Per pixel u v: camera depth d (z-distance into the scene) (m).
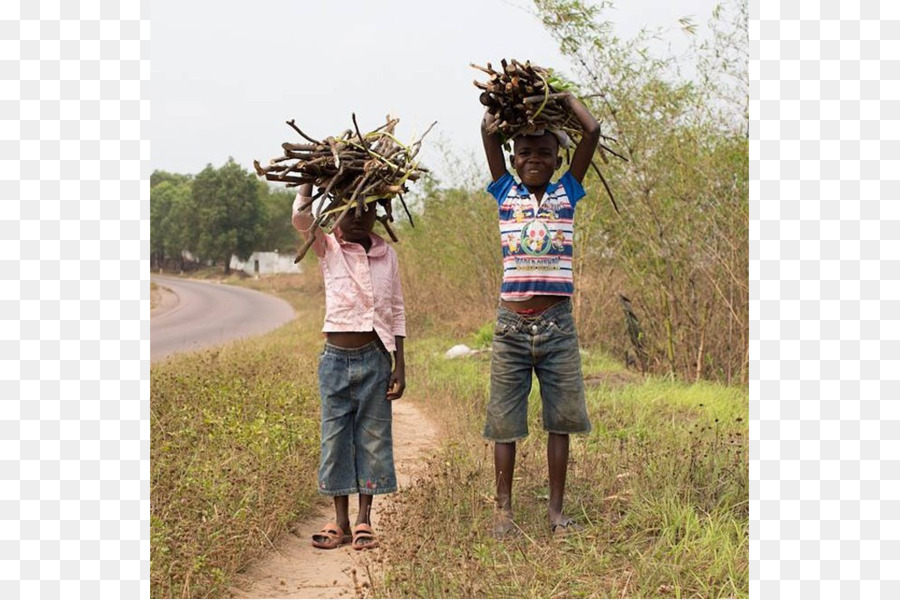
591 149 5.16
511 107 5.12
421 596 4.22
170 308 35.78
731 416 8.40
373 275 5.35
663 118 10.56
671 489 5.34
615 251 12.16
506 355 5.21
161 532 4.67
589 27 9.59
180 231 85.88
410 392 10.92
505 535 5.05
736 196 10.66
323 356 5.38
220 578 4.40
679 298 11.45
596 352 13.45
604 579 4.41
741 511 5.28
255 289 56.56
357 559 5.01
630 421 8.00
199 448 6.39
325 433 5.32
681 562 4.48
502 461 5.20
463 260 18.81
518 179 5.37
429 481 5.69
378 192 5.30
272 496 5.49
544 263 5.15
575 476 5.96
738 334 11.09
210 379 9.39
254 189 78.81
